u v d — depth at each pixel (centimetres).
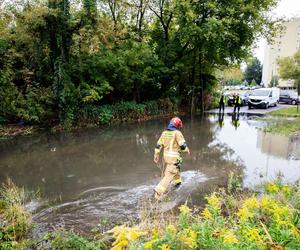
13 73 1293
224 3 1827
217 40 1784
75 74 1486
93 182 701
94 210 542
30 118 1300
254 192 620
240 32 1894
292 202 441
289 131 1382
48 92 1365
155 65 1916
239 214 343
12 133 1257
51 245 418
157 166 838
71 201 586
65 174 768
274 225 343
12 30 1323
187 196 604
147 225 424
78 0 1404
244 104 2839
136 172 780
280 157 943
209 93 2545
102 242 425
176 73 2111
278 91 2961
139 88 1981
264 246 297
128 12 1897
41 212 534
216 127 1526
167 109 2039
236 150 1034
